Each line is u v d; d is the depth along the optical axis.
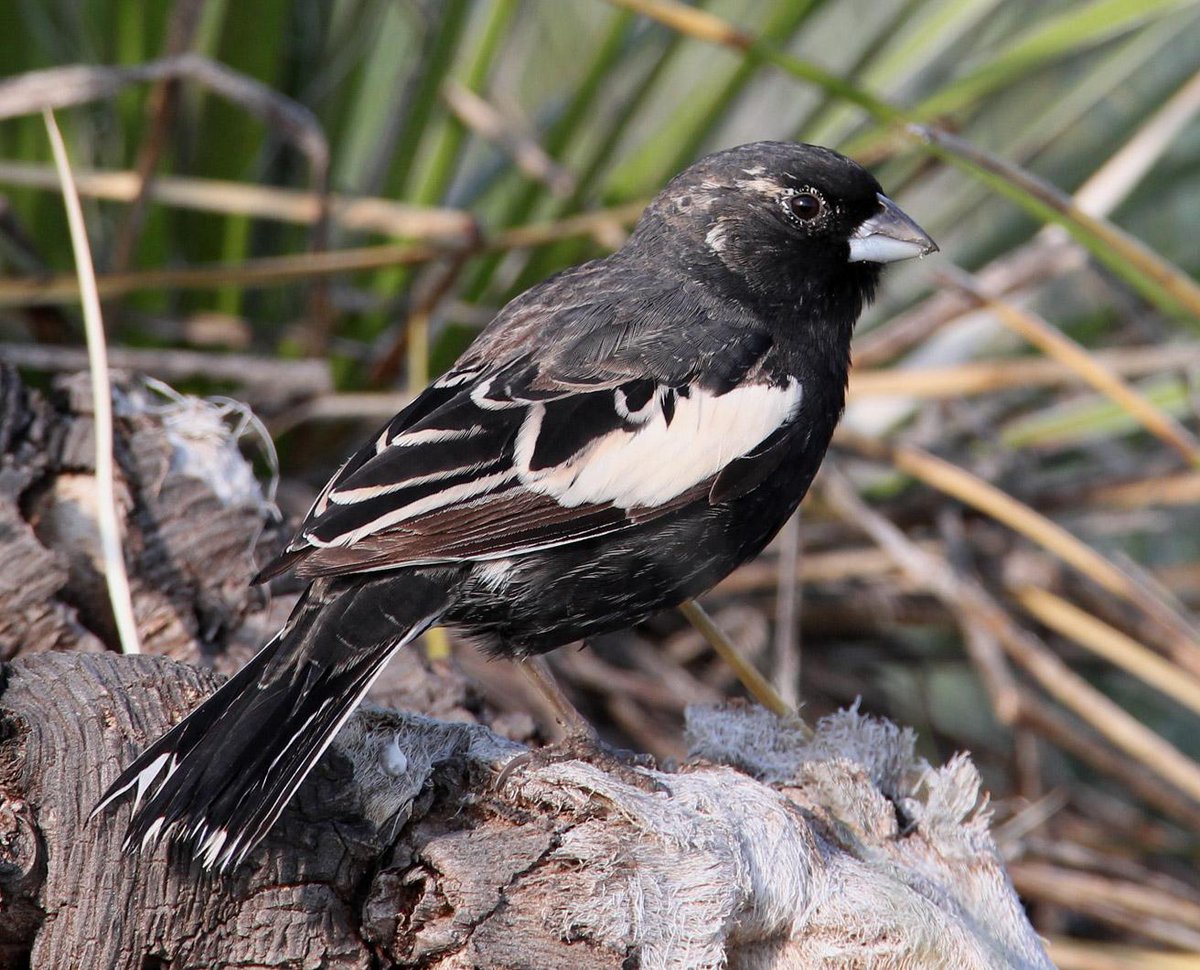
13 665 6.19
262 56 11.71
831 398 8.32
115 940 5.66
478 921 5.81
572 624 7.55
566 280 8.28
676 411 7.57
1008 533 12.34
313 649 6.47
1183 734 12.83
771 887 6.26
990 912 6.93
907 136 9.14
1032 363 11.67
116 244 11.46
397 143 11.83
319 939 5.87
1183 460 12.30
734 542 7.80
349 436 11.62
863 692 12.05
